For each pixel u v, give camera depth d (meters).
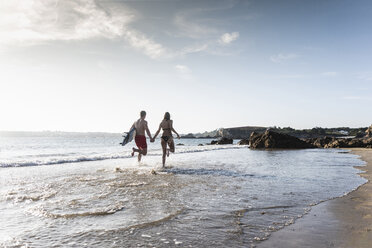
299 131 115.88
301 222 3.36
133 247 2.55
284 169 8.84
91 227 3.12
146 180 6.39
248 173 7.83
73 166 9.49
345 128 119.38
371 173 8.02
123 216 3.56
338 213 3.77
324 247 2.54
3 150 25.12
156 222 3.32
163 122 9.53
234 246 2.58
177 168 8.88
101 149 27.02
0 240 2.70
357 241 2.69
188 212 3.77
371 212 3.83
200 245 2.61
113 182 6.06
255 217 3.57
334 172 8.16
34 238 2.77
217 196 4.79
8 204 4.11
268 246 2.57
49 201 4.32
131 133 9.54
